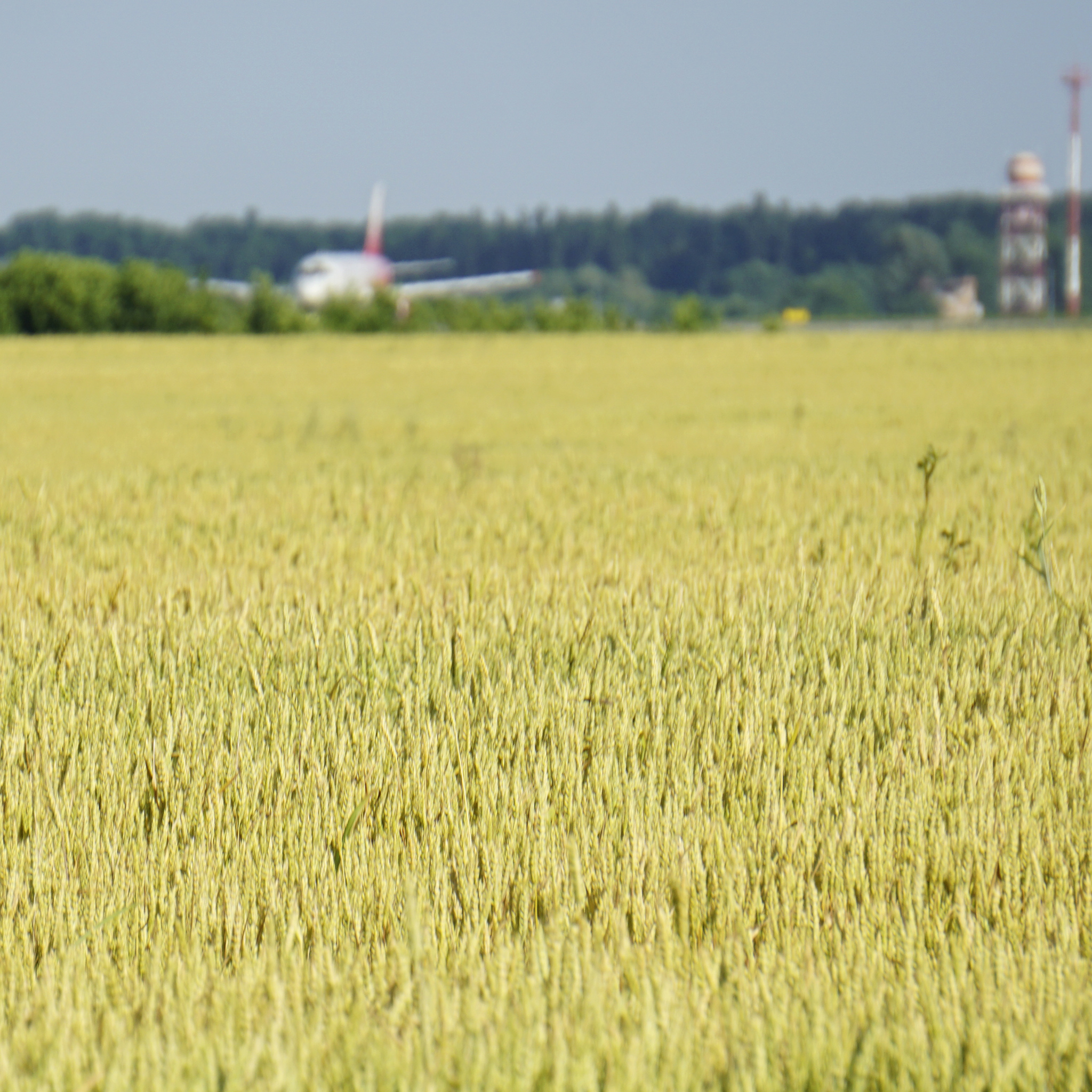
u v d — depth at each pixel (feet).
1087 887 35.73
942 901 35.99
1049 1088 26.63
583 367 441.68
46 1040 27.78
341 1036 27.81
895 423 226.79
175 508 120.16
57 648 57.77
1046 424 220.23
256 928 34.12
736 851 36.99
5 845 38.88
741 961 31.35
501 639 60.54
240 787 42.80
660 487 135.74
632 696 51.13
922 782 42.65
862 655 57.26
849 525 104.94
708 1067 26.48
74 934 33.81
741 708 50.14
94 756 45.27
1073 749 47.09
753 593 70.59
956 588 73.10
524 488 134.41
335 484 134.31
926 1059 26.61
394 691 53.16
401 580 76.07
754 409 266.16
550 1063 26.17
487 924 34.37
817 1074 26.27
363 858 37.29
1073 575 75.97
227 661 57.16
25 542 95.20
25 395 330.13
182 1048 27.84
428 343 614.34
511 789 42.57
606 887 35.91
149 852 37.99
